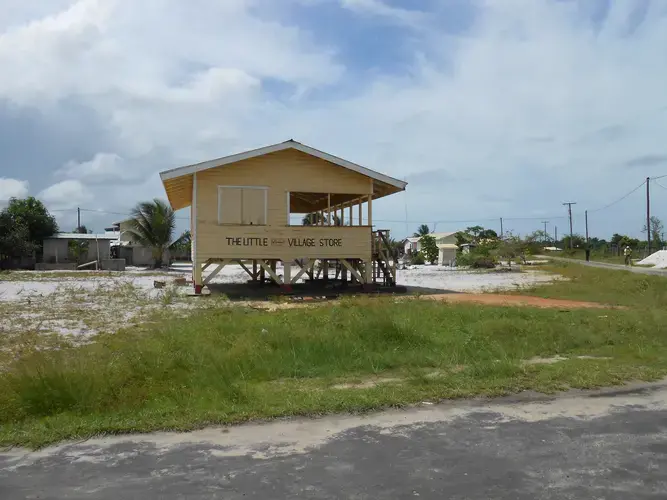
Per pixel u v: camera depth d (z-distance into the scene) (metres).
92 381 6.19
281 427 5.34
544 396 6.39
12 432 5.19
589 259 66.75
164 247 47.00
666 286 20.19
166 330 9.63
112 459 4.57
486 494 3.87
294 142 19.33
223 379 6.64
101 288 21.97
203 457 4.60
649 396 6.38
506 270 40.81
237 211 19.31
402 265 45.94
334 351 8.20
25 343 9.34
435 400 6.20
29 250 43.47
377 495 3.87
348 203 24.62
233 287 22.70
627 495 3.85
